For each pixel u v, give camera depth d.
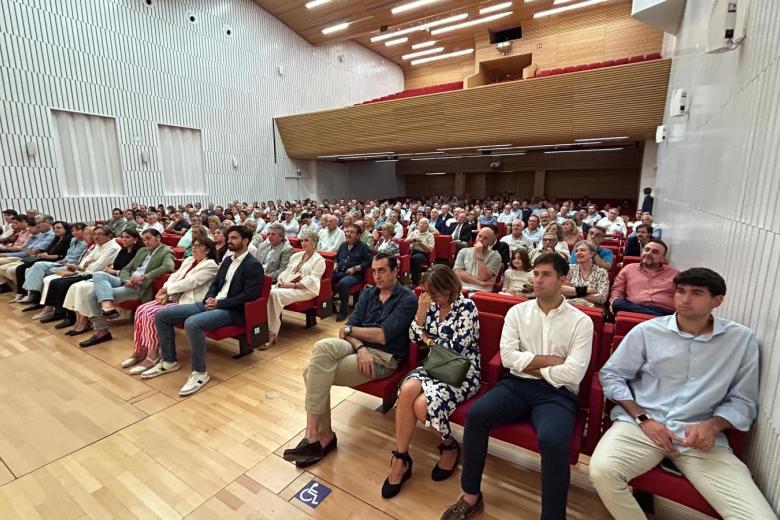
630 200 13.62
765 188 1.50
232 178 11.48
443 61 17.66
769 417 1.30
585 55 12.38
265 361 3.27
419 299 2.27
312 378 2.07
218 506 1.77
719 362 1.50
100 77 8.45
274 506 1.77
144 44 9.20
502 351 1.90
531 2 11.56
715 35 2.17
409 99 10.45
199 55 10.40
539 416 1.65
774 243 1.37
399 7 11.32
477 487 1.67
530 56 13.33
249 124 11.86
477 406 1.70
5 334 3.83
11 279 5.05
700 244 2.77
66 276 4.05
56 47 7.78
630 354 1.69
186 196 10.29
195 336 2.81
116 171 8.90
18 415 2.48
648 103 7.81
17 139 7.37
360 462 2.06
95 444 2.20
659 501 1.78
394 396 2.59
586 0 10.96
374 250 5.49
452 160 16.83
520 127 9.36
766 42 1.64
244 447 2.18
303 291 3.70
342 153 12.51
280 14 12.19
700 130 3.23
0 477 1.95
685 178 3.82
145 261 3.98
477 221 8.58
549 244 3.82
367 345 2.28
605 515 1.71
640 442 1.50
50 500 1.81
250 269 3.14
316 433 2.06
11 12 7.19
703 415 1.50
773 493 1.23
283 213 9.03
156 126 9.53
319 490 1.87
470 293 2.54
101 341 3.67
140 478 1.94
